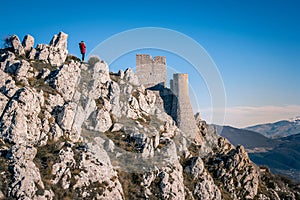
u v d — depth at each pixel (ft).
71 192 253.03
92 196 257.14
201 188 318.04
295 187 419.33
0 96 290.15
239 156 364.17
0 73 316.40
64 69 341.41
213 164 362.74
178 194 294.05
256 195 352.08
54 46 387.96
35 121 287.28
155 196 286.87
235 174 353.72
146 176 294.87
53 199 242.37
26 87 300.81
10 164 243.19
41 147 279.08
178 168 315.17
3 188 230.27
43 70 342.85
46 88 325.21
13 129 273.95
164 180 295.07
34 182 239.71
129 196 281.74
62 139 292.61
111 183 271.90
